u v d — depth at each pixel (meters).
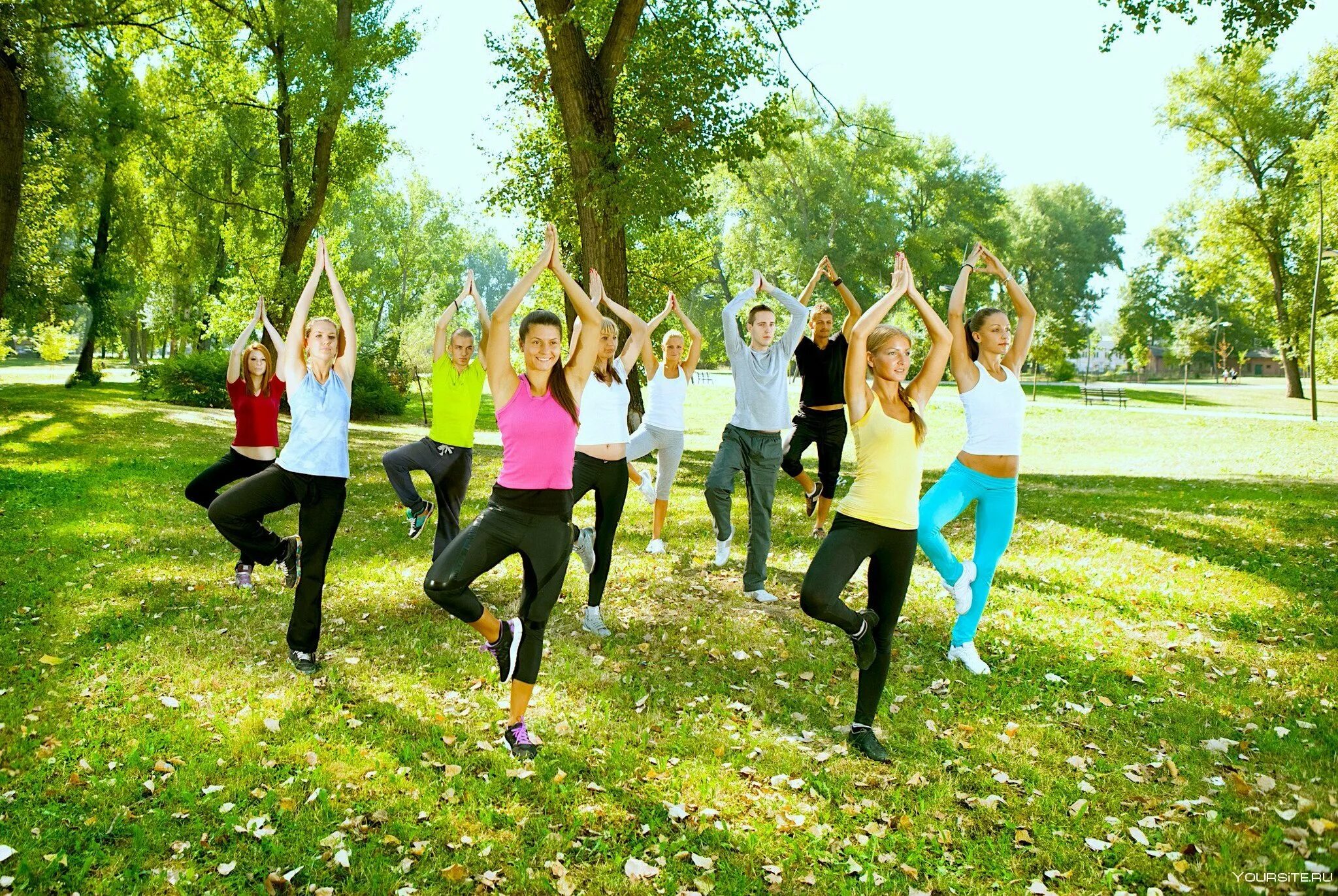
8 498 9.61
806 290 8.20
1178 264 40.78
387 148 26.61
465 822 3.39
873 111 40.06
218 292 34.72
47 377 41.09
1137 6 13.89
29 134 23.08
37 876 2.94
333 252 37.56
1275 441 22.84
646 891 3.04
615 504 5.73
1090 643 5.61
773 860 3.25
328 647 5.30
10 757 3.74
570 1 14.94
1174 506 10.68
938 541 5.08
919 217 53.12
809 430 8.38
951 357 5.21
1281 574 7.16
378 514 9.77
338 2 24.06
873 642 4.09
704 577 7.06
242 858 3.12
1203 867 3.17
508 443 3.91
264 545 5.18
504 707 4.48
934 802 3.64
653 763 3.96
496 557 3.89
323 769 3.72
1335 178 30.39
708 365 79.06
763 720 4.45
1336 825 3.35
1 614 5.55
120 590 6.27
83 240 33.50
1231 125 36.44
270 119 26.20
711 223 22.42
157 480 11.41
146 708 4.29
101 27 22.72
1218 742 4.15
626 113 16.42
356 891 2.97
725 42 15.62
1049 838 3.40
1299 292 36.94
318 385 4.86
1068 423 28.12
